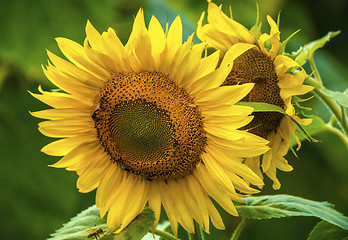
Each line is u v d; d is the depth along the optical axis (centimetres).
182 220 113
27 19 143
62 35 143
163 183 114
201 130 113
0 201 148
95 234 112
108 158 114
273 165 116
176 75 113
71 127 113
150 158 113
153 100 113
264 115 115
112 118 113
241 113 111
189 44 111
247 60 115
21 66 144
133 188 114
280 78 115
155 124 113
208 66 112
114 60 112
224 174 112
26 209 148
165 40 111
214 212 113
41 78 146
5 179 149
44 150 113
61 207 149
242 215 117
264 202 119
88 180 114
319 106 147
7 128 149
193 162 113
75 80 113
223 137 112
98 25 143
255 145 112
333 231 120
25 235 148
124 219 112
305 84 117
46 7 143
